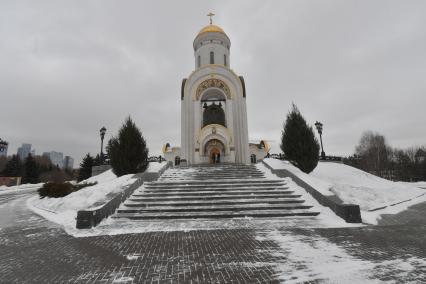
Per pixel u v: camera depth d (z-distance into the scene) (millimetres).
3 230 8367
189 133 28344
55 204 12773
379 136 51812
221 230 7777
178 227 8258
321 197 10367
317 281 4176
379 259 5102
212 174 16000
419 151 55344
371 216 9422
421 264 4816
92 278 4473
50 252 5941
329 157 24000
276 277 4352
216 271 4664
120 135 16531
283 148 17375
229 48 35094
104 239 6992
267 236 6992
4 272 4793
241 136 28594
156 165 19000
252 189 12344
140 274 4602
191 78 29750
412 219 9094
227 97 29297
